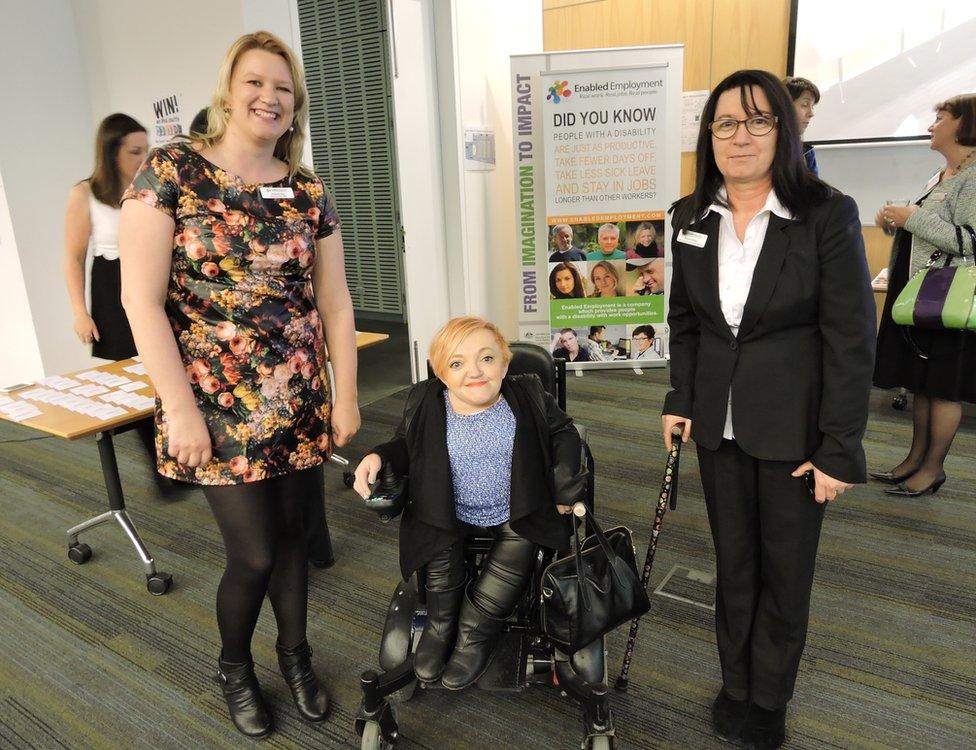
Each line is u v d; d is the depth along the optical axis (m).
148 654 2.08
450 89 4.35
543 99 4.37
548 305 5.07
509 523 1.60
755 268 1.36
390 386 4.74
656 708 1.80
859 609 2.19
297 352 1.61
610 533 1.65
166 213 1.40
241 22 3.14
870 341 1.31
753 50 4.71
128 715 1.84
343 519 2.91
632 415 4.01
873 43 4.38
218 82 1.44
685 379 1.62
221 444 1.54
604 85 4.33
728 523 1.55
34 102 3.95
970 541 2.57
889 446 3.45
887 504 2.86
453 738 1.72
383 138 5.98
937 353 2.72
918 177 4.50
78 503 3.12
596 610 1.48
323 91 6.21
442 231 4.63
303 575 1.78
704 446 1.50
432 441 1.60
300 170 1.63
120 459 3.64
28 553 2.69
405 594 1.79
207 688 1.94
